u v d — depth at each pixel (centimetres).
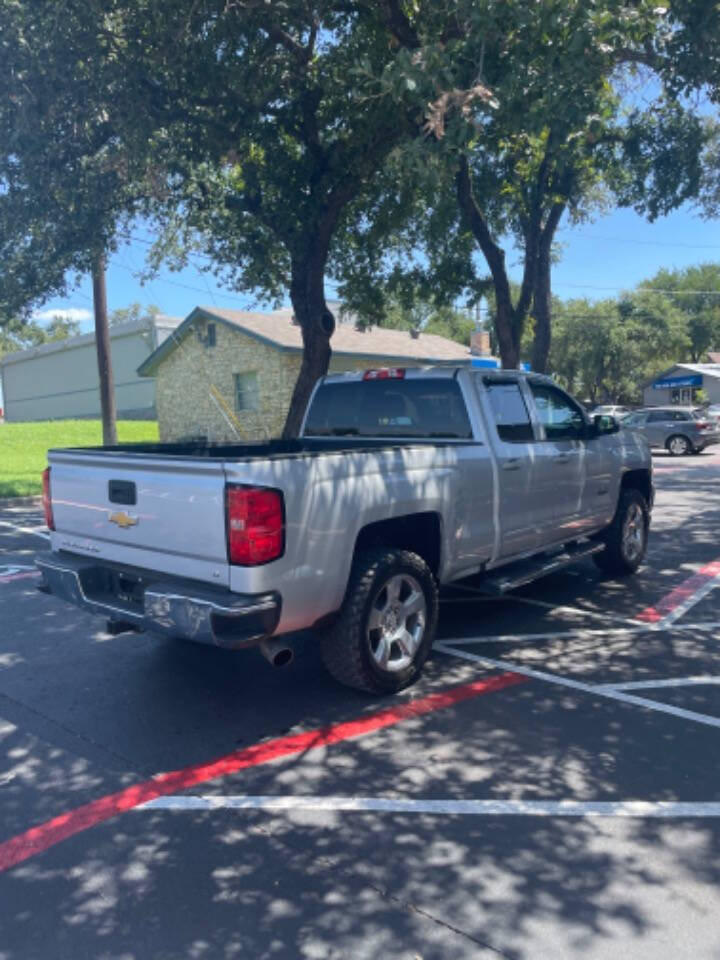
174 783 389
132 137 1048
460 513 536
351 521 450
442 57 648
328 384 664
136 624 458
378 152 1200
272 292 1541
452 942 273
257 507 401
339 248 1523
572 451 669
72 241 1187
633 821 348
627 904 291
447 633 628
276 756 416
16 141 1016
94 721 464
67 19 925
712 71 707
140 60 1022
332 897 299
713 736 434
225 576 412
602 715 463
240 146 1193
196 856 327
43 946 276
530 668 544
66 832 347
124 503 467
